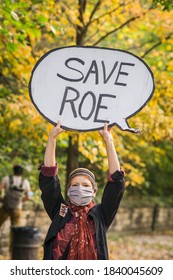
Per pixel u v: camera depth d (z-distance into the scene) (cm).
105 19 1446
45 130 1404
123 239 2730
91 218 705
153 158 2395
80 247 689
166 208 3338
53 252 696
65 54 741
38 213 2367
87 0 1529
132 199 3127
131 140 1786
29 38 1365
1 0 1024
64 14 1398
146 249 2433
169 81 1416
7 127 1513
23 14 1090
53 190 721
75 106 735
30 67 1354
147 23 1492
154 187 3262
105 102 736
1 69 1497
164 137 1461
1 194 2123
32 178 2131
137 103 738
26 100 1393
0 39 1238
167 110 1467
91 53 742
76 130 729
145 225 3144
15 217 1870
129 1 1405
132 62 742
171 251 2406
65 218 705
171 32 1490
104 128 728
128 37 1709
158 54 1540
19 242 1645
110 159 718
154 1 1035
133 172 1692
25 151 2009
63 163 2084
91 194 707
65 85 738
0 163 2008
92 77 739
